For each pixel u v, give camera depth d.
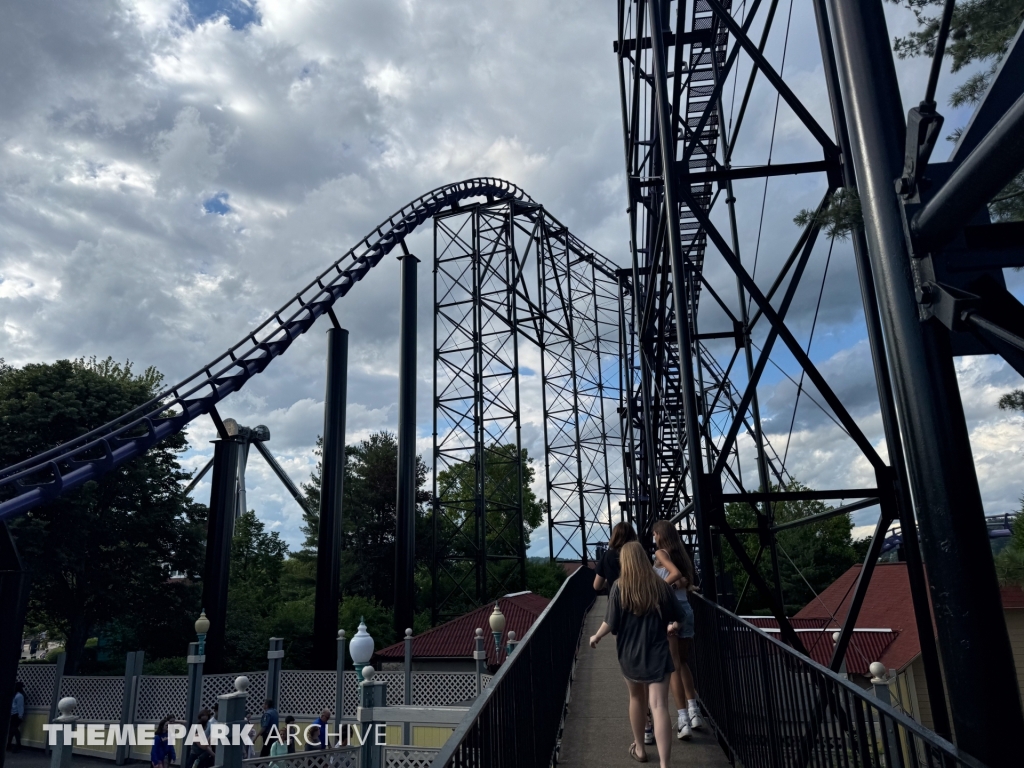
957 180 2.26
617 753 5.69
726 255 7.61
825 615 20.28
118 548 27.48
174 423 21.86
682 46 9.49
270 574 41.28
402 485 30.61
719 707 5.61
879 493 6.81
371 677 11.08
